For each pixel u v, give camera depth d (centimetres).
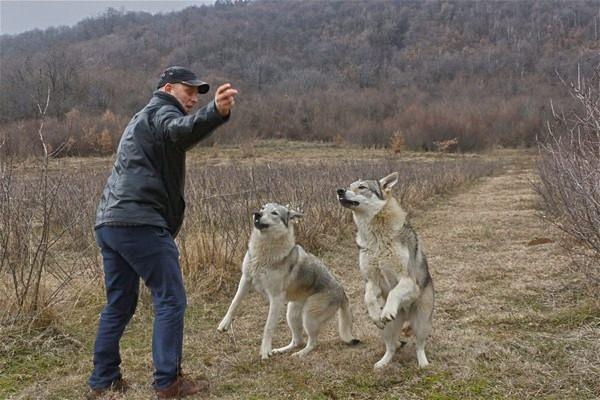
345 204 466
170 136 376
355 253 927
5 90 4784
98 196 988
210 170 1656
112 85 6059
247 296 671
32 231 648
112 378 413
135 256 384
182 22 11719
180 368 411
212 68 8812
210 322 584
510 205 1559
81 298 608
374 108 6700
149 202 385
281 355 504
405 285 456
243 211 871
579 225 606
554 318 555
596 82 611
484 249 943
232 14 12750
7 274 575
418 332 474
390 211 469
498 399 401
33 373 452
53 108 4816
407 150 4994
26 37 11300
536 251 874
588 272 627
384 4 12644
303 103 6638
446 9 12038
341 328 525
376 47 10631
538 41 9412
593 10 9806
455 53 9669
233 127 5462
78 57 7481
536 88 6975
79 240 835
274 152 4591
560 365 447
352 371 458
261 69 8700
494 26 10888
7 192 604
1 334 491
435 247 978
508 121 5362
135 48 9606
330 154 4472
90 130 3541
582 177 576
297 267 505
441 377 441
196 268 704
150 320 577
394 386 430
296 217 512
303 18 12162
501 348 480
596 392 401
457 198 1841
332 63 9812
